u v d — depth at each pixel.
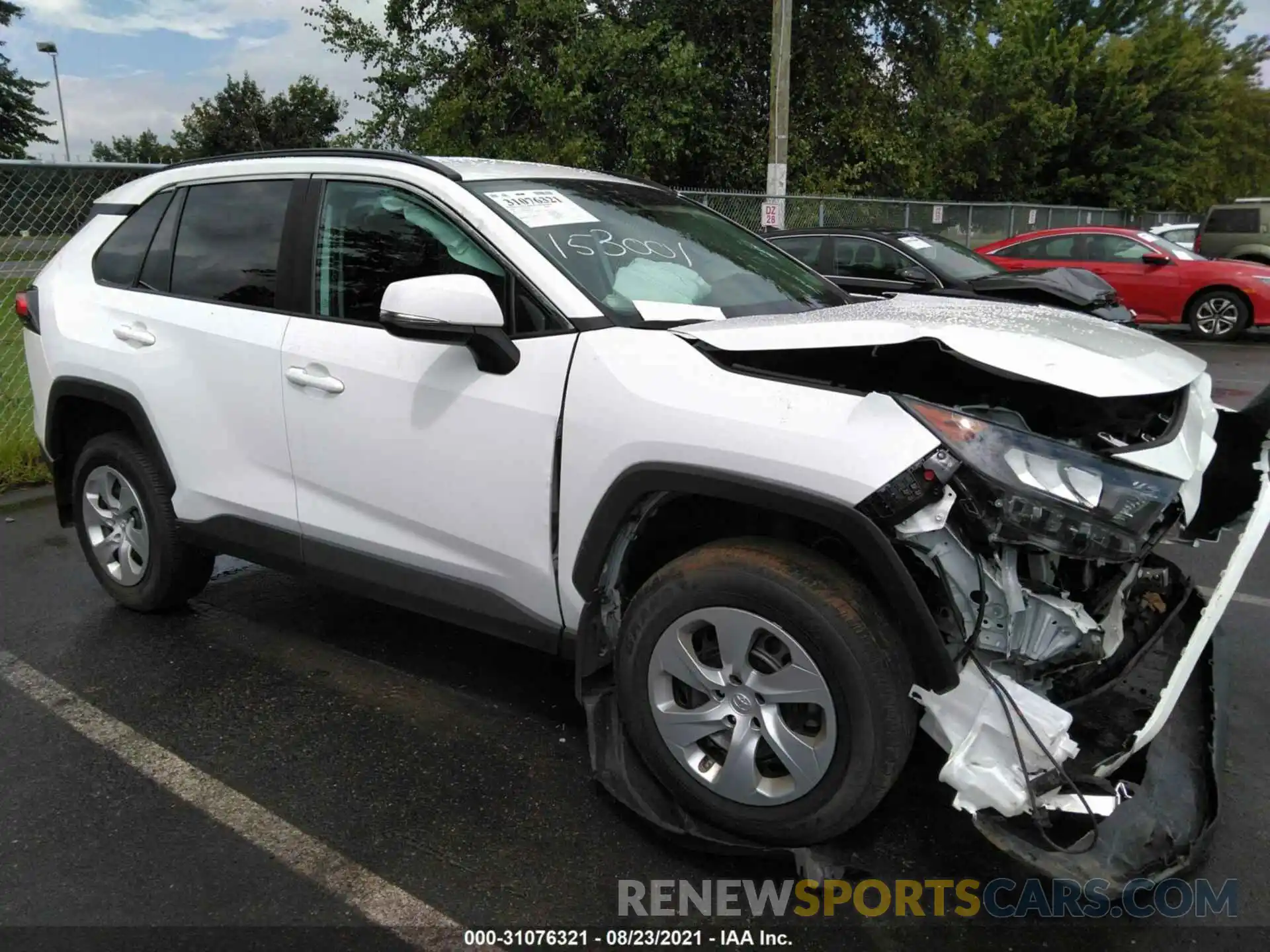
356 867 2.57
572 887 2.49
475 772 2.99
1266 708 3.36
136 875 2.54
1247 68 35.50
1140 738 2.24
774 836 2.44
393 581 3.17
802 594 2.28
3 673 3.65
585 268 2.89
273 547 3.46
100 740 3.19
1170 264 13.39
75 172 6.32
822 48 17.06
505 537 2.83
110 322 3.83
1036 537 2.10
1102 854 2.18
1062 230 14.23
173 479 3.73
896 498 2.13
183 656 3.79
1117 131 27.44
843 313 2.86
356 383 3.08
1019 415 2.34
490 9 15.34
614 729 2.79
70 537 5.31
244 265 3.49
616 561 2.68
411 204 3.09
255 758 3.08
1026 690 2.20
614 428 2.53
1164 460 2.25
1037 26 27.47
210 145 42.75
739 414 2.35
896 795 2.83
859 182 18.22
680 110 15.52
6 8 50.66
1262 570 4.66
